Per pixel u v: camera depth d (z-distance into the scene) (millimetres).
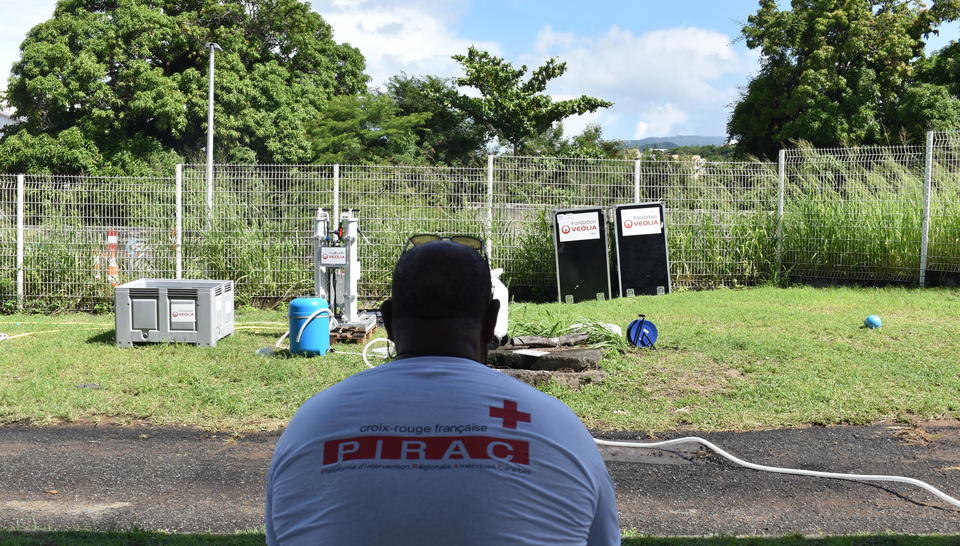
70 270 12859
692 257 14438
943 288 13297
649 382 7488
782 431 6047
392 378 1664
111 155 34250
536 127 45844
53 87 33250
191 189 13188
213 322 9469
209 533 4258
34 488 5012
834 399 6742
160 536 4145
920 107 34719
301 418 1664
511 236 13922
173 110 33750
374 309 11523
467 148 48656
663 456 5539
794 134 37312
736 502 4730
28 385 7449
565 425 1654
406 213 13461
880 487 4949
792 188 14633
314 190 13281
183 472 5328
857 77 36469
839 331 9703
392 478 1518
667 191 14383
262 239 13242
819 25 36625
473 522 1488
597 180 14141
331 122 42031
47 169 33531
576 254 13555
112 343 9688
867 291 13211
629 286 13789
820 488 4945
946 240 13375
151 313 9398
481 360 1793
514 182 13820
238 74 37312
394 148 44344
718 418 6328
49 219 12875
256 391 7293
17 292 12812
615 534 1681
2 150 33812
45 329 11039
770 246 14594
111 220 13016
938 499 4750
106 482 5133
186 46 36750
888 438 5855
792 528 4340
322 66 44688
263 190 13266
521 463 1552
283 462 1618
